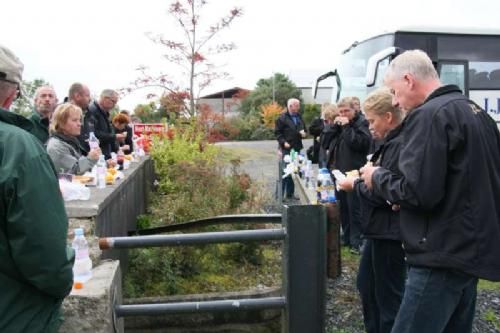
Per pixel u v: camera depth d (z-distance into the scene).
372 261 3.54
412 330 2.39
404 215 2.46
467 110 2.34
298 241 2.88
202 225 4.16
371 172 2.63
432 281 2.34
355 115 6.05
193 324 4.09
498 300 4.85
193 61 10.21
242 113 41.28
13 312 1.82
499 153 2.42
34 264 1.76
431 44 10.89
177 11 10.11
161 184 7.11
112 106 6.70
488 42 11.14
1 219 1.76
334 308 4.63
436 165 2.25
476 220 2.26
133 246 2.78
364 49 11.43
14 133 1.81
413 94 2.56
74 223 3.38
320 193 4.66
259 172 14.50
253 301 2.93
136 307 2.78
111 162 5.76
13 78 1.94
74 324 2.46
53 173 1.87
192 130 9.19
